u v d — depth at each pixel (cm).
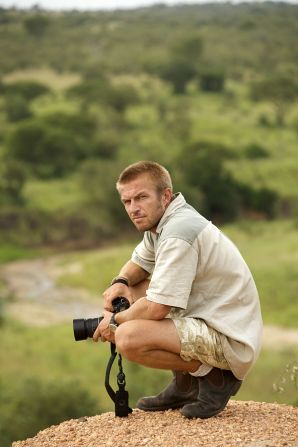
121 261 8881
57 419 2931
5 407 3014
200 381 713
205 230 684
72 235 11138
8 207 11500
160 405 750
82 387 3459
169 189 705
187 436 673
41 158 13762
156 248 721
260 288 6612
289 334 5381
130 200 702
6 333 5659
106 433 709
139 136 16288
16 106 18438
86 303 7456
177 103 18700
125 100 19050
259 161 14412
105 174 11969
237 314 696
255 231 10556
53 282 8544
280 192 12875
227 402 725
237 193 12300
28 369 4453
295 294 6391
